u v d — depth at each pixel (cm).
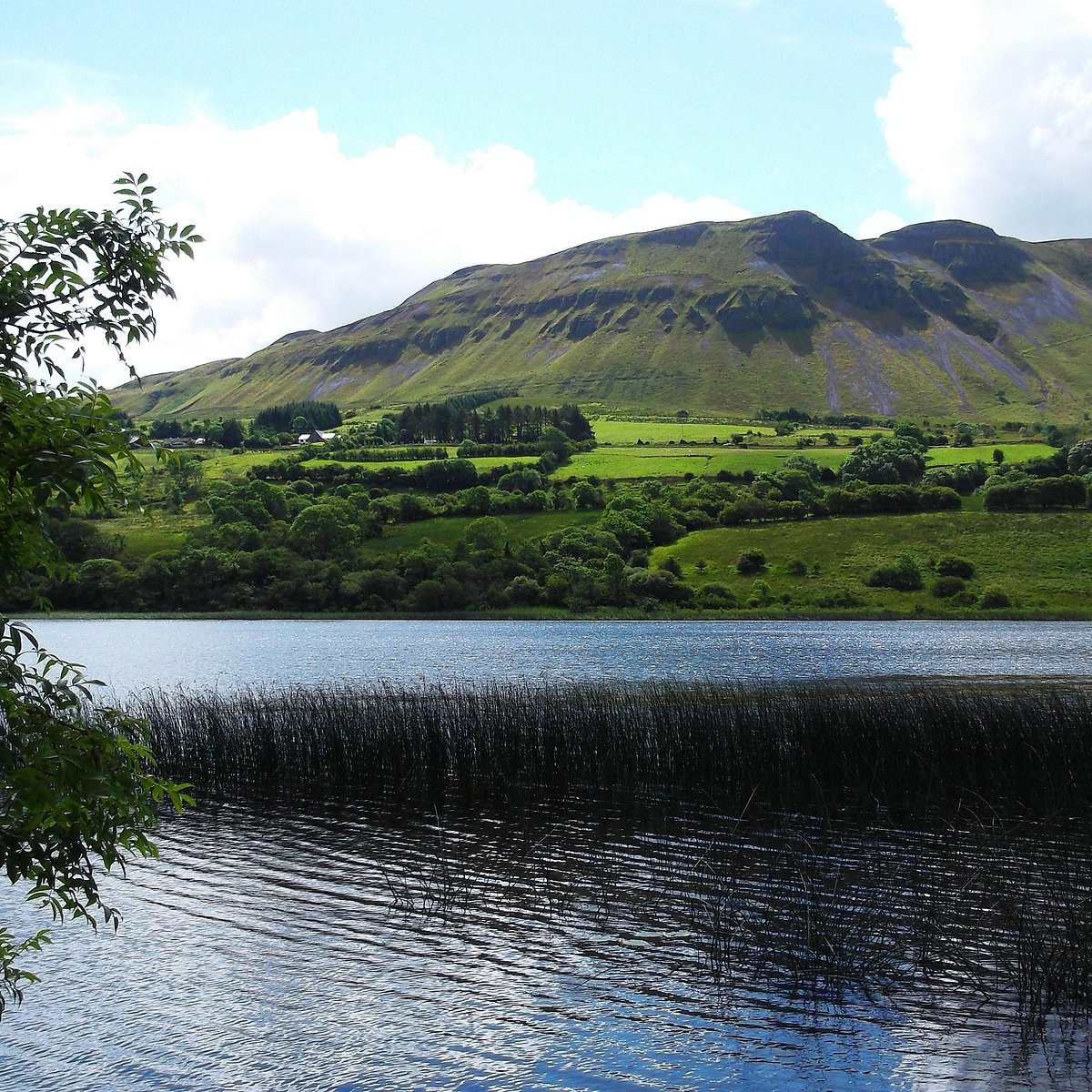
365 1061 997
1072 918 1241
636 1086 935
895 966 1173
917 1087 916
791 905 1386
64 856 563
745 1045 1005
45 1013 1109
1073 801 1939
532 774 2234
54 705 570
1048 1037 1004
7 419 516
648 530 11594
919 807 1942
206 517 11906
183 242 584
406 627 8725
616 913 1388
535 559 10594
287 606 10025
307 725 2441
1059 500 11362
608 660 5738
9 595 555
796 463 14712
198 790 2248
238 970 1216
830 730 2106
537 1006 1105
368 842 1808
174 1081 962
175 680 4759
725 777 2130
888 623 8925
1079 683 4262
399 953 1264
